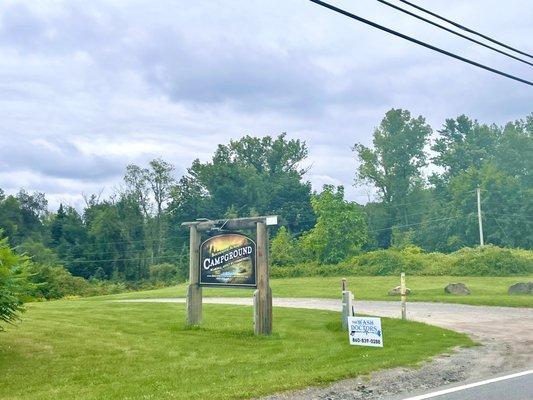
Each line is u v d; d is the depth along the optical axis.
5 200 118.94
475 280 43.81
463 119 117.44
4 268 12.88
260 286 17.17
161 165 109.62
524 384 9.83
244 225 17.73
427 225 96.38
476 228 87.62
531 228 85.56
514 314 23.20
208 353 14.05
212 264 18.27
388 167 108.06
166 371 11.84
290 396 9.13
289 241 76.62
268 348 14.68
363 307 26.88
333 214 72.44
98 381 11.09
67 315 20.92
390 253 54.75
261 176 117.12
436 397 8.91
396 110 108.56
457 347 14.29
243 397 9.04
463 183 92.69
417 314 23.33
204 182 115.81
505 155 105.44
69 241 113.12
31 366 12.47
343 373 10.65
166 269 96.56
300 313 22.92
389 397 9.01
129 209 107.62
